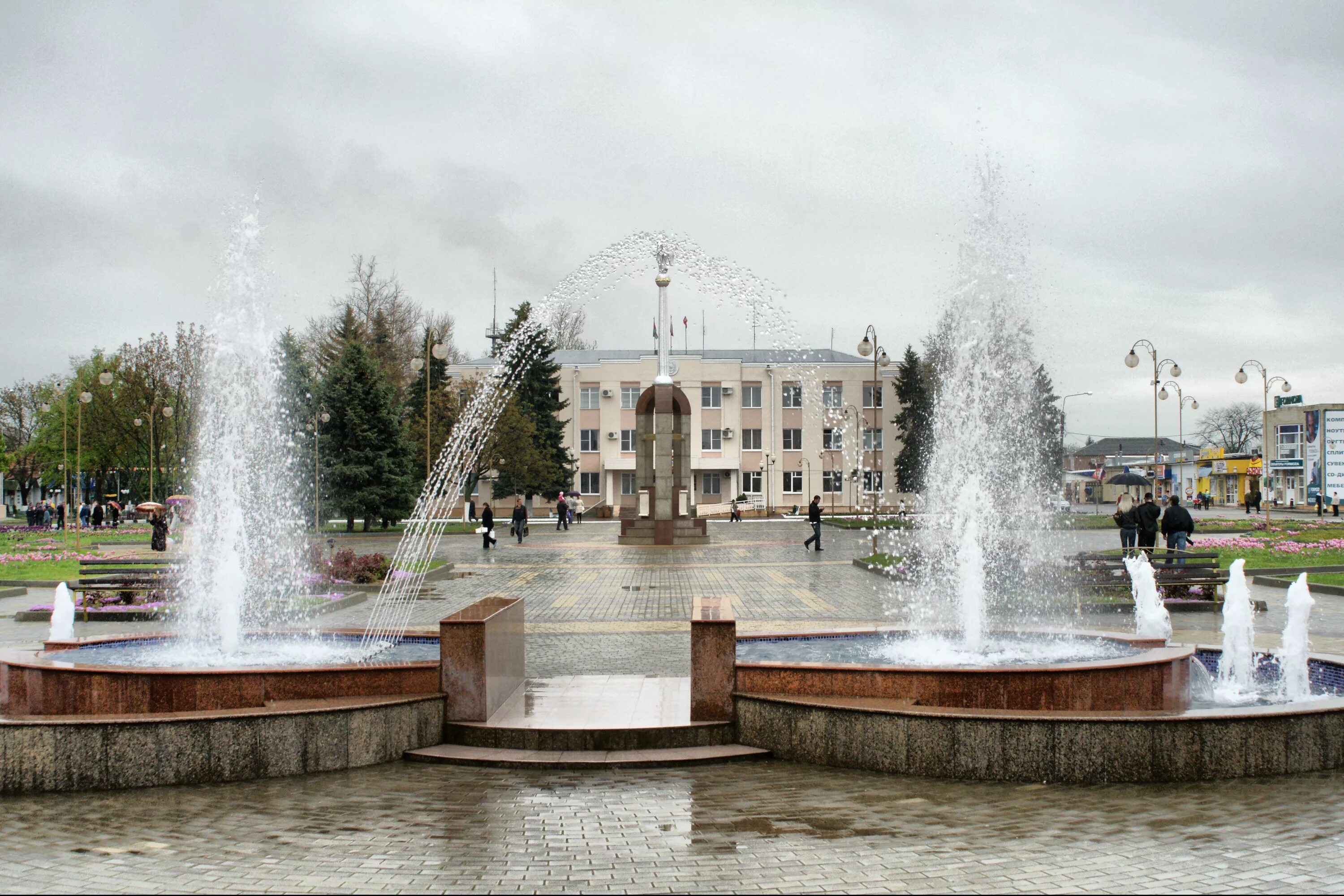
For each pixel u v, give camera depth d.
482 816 5.93
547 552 31.47
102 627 15.49
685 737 7.72
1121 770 6.73
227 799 6.36
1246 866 4.90
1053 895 4.52
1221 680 9.73
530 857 5.10
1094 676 7.68
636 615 16.19
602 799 6.33
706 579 22.41
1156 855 5.09
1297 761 6.90
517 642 9.48
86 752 6.62
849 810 6.04
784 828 5.64
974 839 5.39
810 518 31.23
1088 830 5.55
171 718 6.82
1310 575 20.94
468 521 52.16
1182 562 17.64
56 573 23.55
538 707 8.54
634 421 67.06
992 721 6.87
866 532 44.34
